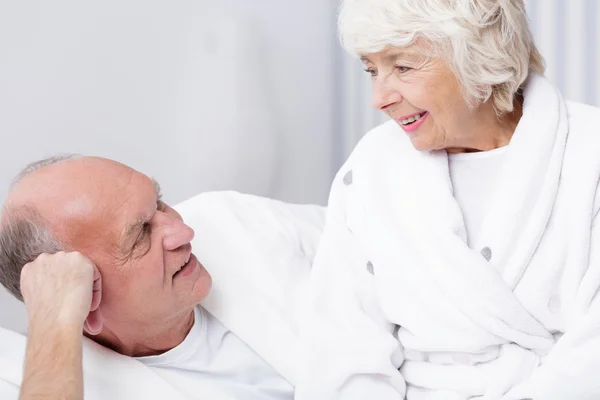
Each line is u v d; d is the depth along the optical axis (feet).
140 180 4.40
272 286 4.99
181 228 4.37
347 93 9.33
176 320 4.53
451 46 3.93
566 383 3.93
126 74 7.77
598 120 4.26
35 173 4.35
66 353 3.71
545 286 4.16
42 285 3.97
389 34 3.90
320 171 9.49
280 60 8.93
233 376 4.75
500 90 4.21
